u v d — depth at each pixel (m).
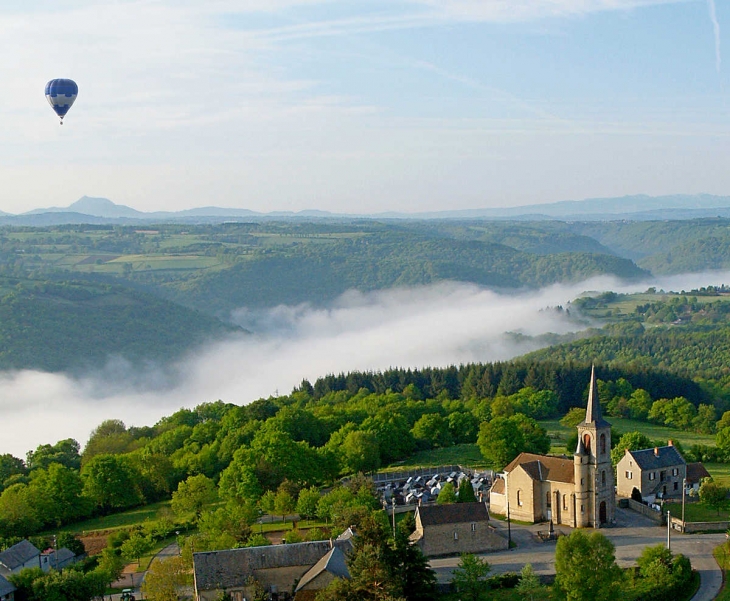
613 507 162.88
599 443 159.88
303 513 166.62
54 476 188.88
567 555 119.69
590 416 160.50
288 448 193.00
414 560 114.94
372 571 103.69
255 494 179.38
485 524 148.50
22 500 180.00
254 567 125.62
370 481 178.75
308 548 128.25
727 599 123.56
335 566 119.94
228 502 175.75
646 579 128.62
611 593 116.50
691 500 179.88
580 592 116.44
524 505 167.12
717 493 168.25
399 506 175.75
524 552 147.00
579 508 159.62
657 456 185.62
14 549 148.88
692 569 134.75
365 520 116.19
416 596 113.88
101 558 153.88
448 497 167.25
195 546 141.00
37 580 131.62
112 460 199.75
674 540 151.12
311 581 118.69
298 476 189.75
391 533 143.25
